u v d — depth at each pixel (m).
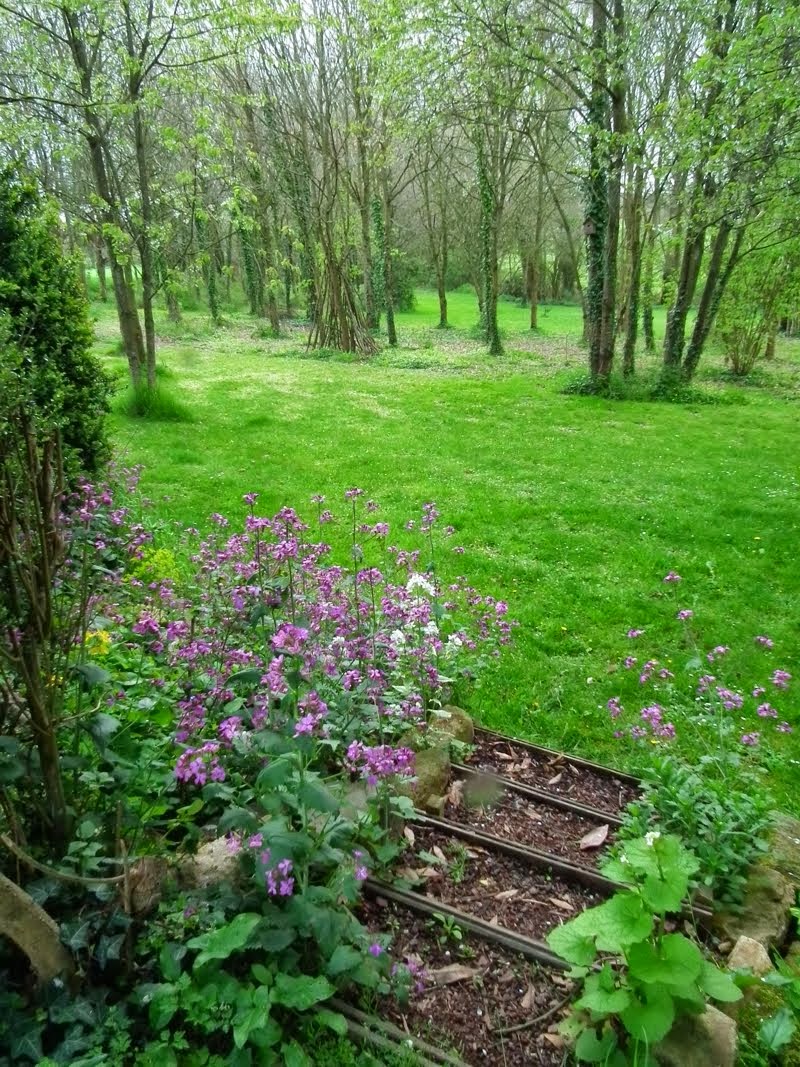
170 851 2.53
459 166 29.95
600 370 16.62
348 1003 2.27
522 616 5.83
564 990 2.43
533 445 11.83
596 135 13.82
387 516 8.05
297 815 2.56
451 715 4.05
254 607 3.57
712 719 3.99
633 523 8.16
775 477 10.08
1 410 2.06
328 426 12.66
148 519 6.72
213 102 17.83
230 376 17.88
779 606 6.21
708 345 23.50
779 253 16.41
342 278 23.41
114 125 11.61
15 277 5.91
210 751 2.41
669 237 14.40
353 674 3.12
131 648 3.60
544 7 14.06
